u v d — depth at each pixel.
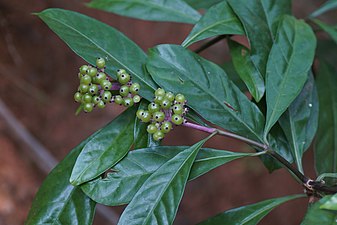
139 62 0.64
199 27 0.68
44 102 1.51
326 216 0.56
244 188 1.62
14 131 1.36
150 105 0.59
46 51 1.52
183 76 0.63
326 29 0.76
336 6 0.80
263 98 0.69
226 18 0.69
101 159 0.62
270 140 0.69
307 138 0.70
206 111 0.63
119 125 0.63
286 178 1.61
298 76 0.66
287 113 0.69
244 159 1.63
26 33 1.49
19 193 1.32
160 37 1.62
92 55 0.63
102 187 0.61
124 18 1.59
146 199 0.59
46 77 1.52
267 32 0.70
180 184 0.60
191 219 1.59
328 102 0.79
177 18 0.75
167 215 0.59
